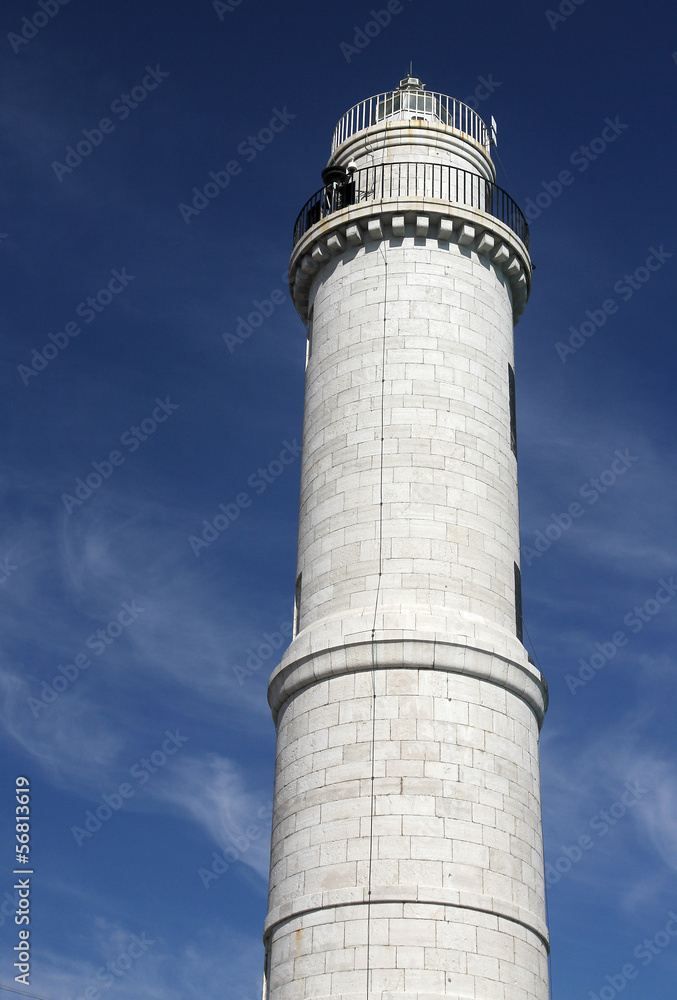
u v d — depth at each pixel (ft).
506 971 81.87
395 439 99.96
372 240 110.73
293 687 94.43
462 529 97.04
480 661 91.25
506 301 113.19
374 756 87.51
